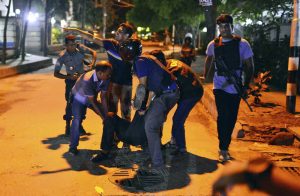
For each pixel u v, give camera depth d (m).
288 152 6.38
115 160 5.95
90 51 7.51
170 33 57.19
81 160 5.96
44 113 9.30
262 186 1.07
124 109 6.41
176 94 5.55
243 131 7.20
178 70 5.92
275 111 8.71
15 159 5.94
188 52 13.58
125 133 5.61
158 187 4.97
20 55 23.17
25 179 5.18
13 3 23.73
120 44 5.77
